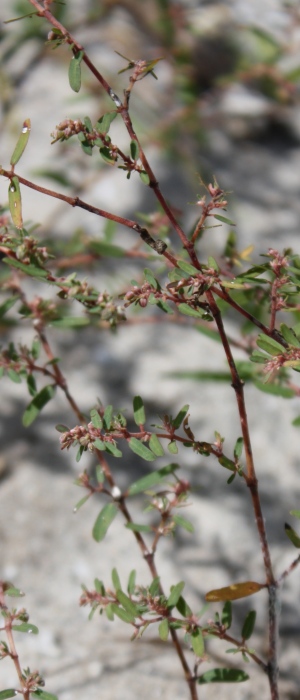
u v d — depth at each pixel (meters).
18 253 0.33
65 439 0.33
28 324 0.57
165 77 0.74
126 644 0.47
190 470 0.53
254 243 0.65
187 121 0.68
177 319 0.51
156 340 0.60
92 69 0.33
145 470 0.53
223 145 0.74
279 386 0.44
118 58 0.75
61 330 0.59
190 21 0.77
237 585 0.36
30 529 0.51
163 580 0.49
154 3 0.76
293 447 0.55
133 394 0.57
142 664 0.46
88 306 0.34
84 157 0.67
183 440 0.34
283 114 0.75
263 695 0.45
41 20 0.69
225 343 0.34
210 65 0.75
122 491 0.52
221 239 0.65
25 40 0.69
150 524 0.51
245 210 0.68
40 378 0.57
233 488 0.53
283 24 0.77
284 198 0.70
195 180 0.69
